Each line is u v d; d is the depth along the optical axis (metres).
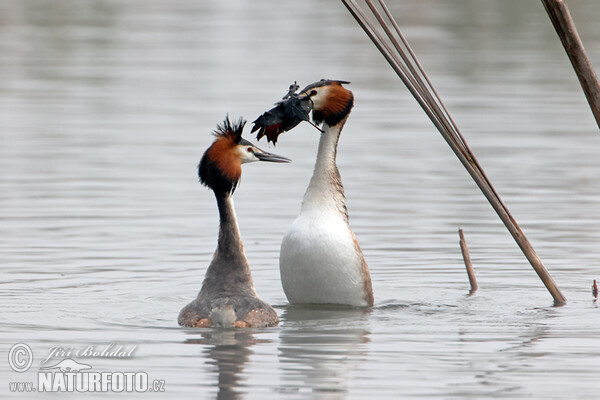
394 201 17.64
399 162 20.75
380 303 12.28
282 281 12.29
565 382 9.16
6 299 12.07
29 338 10.44
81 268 13.64
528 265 14.05
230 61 34.25
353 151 21.72
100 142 22.41
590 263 13.97
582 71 10.42
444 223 16.23
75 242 14.96
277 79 30.39
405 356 9.93
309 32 41.88
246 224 16.16
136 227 15.90
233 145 11.25
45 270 13.50
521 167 20.09
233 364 9.63
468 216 16.64
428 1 49.84
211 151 11.17
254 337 10.53
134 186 18.67
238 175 11.18
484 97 27.59
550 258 14.23
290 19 46.47
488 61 33.69
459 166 20.45
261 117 11.69
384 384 9.08
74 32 41.38
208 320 10.81
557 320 11.39
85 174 19.48
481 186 12.10
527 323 11.25
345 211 12.27
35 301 12.00
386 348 10.20
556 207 17.05
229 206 11.23
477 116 25.17
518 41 38.25
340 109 12.24
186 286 12.84
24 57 34.91
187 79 30.69
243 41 39.19
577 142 22.41
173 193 18.19
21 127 23.92
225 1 54.19
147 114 25.58
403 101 27.64
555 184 18.67
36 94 28.30
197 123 24.38
